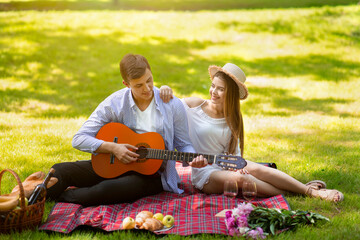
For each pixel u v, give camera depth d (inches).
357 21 572.1
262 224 124.8
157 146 150.3
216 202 143.9
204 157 142.9
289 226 127.5
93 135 151.8
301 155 206.5
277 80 396.8
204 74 414.3
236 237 120.5
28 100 323.3
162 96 154.3
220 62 454.0
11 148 209.6
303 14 611.2
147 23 582.9
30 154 201.6
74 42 486.0
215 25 577.0
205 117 161.9
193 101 165.5
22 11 622.5
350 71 421.7
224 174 152.4
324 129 256.4
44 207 132.4
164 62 444.5
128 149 148.3
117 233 123.6
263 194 152.8
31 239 118.7
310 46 505.0
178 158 146.0
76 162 152.8
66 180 148.4
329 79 397.4
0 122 260.7
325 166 187.9
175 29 562.3
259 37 536.1
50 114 290.8
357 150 213.3
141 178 149.4
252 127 263.0
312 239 120.6
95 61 434.3
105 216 133.3
